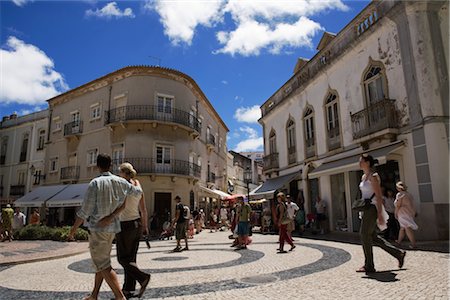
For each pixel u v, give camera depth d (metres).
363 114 13.74
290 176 20.16
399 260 5.94
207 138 32.91
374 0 13.66
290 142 21.47
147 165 23.42
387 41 12.88
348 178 15.22
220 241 14.52
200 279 5.99
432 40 11.36
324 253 8.84
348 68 15.37
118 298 3.97
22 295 5.23
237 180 48.06
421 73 11.26
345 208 15.78
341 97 15.84
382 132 12.41
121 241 4.74
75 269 7.81
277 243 12.45
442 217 10.28
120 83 25.31
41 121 32.25
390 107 12.37
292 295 4.58
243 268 7.05
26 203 24.34
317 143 17.89
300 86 19.48
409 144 11.61
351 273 5.88
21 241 16.08
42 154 31.33
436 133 10.72
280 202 9.91
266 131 25.27
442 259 6.82
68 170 27.19
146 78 24.72
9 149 34.69
